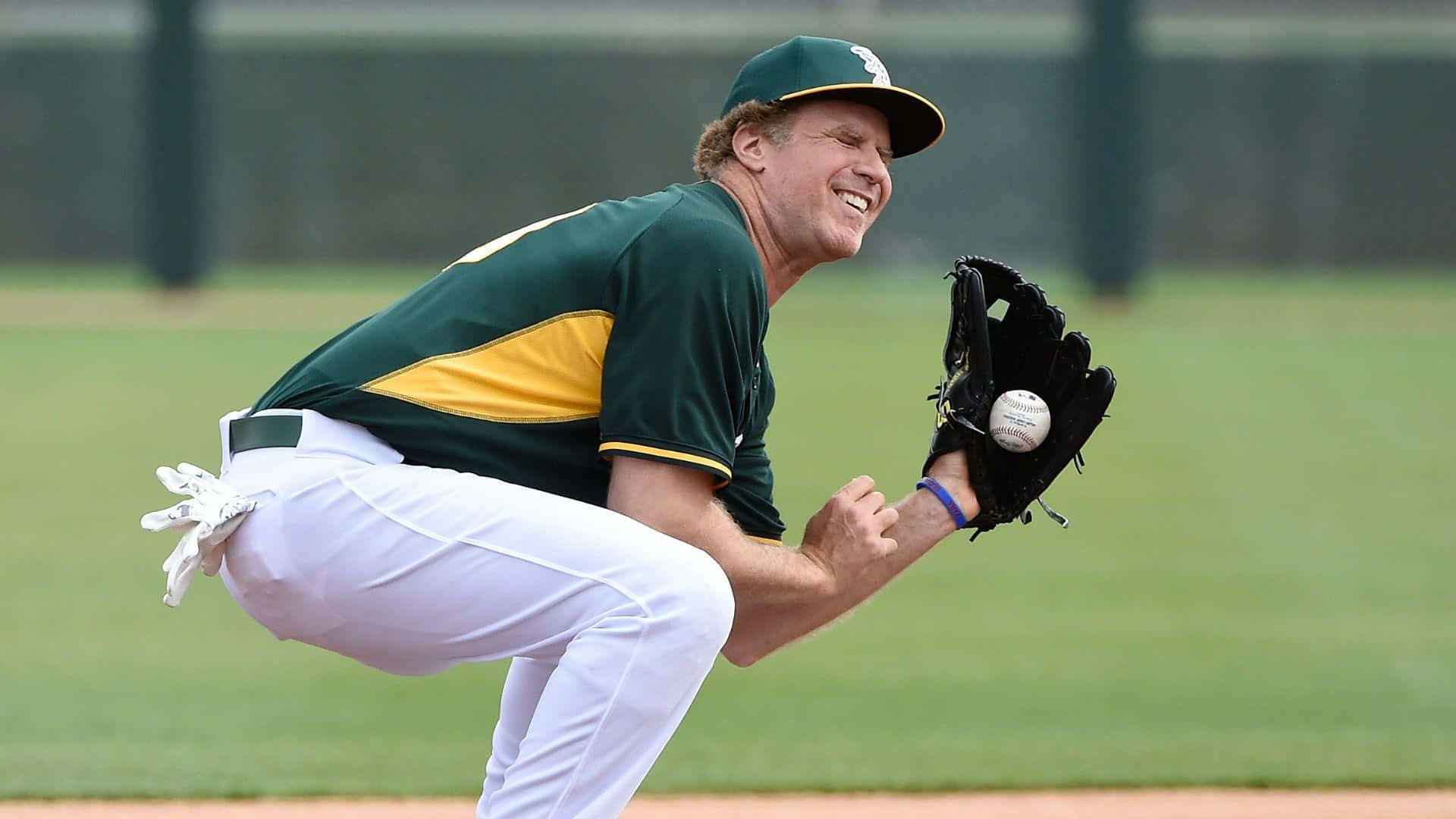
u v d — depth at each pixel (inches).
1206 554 1237.1
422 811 648.4
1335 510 1378.0
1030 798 672.4
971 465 461.4
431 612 388.8
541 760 381.1
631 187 3240.7
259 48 3179.1
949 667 940.6
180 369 2122.3
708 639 382.9
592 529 383.9
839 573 437.4
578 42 3206.2
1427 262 3157.0
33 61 3127.5
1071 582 1153.4
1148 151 3149.6
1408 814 643.5
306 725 807.7
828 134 437.1
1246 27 3139.8
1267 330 2493.8
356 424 403.9
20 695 861.8
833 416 1828.2
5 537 1262.3
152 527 380.2
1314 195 3152.1
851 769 721.6
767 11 3235.7
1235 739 780.6
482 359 404.5
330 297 2876.5
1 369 2114.9
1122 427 1771.7
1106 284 2871.6
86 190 3164.4
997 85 3073.3
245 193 3211.1
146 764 723.4
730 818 640.4
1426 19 3122.5
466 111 3213.6
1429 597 1102.4
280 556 389.7
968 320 456.4
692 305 398.6
